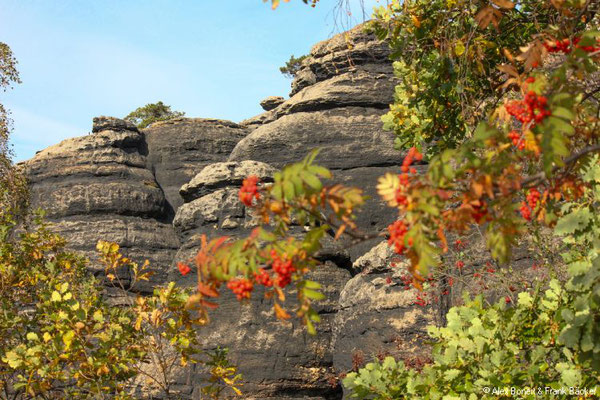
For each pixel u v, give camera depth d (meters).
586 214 4.49
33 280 13.49
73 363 10.46
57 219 30.31
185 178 34.41
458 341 6.14
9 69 26.28
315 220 3.53
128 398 10.19
